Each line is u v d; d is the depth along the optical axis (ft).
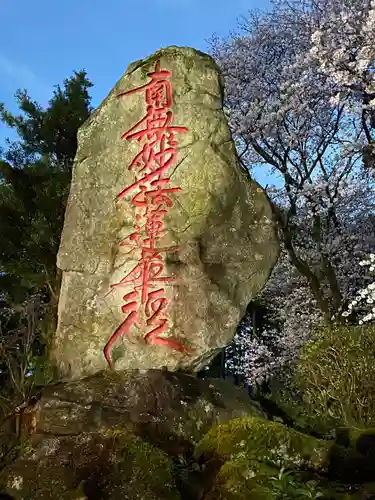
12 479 11.48
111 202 17.24
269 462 10.85
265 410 16.19
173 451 13.01
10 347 26.76
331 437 14.71
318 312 49.01
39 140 36.63
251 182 17.39
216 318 16.10
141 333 16.10
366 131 42.65
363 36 35.55
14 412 16.19
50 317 28.22
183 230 16.69
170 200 16.89
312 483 10.05
